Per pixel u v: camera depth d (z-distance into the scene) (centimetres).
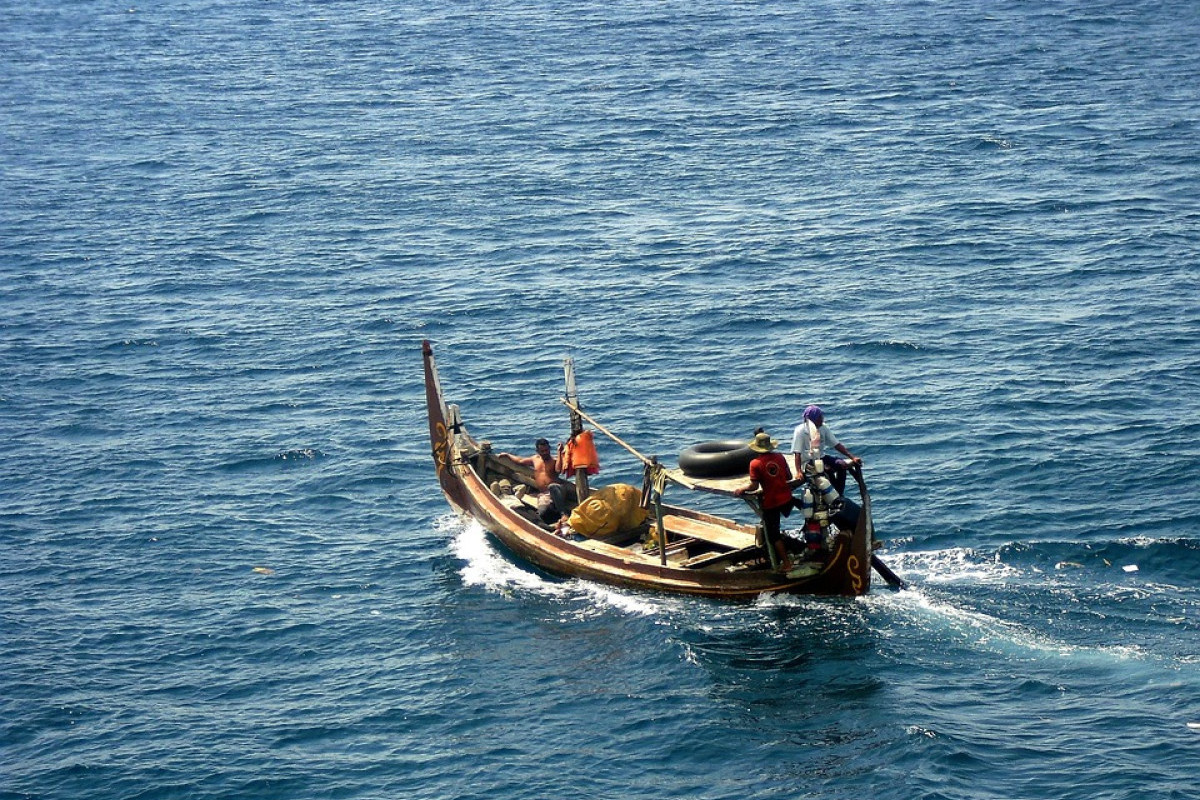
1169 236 5200
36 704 2591
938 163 6569
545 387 4122
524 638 2752
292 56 10781
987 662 2523
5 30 12738
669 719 2428
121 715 2550
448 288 5094
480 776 2308
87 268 5531
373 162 7156
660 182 6481
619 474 3531
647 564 2858
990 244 5253
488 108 8431
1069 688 2425
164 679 2677
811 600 2761
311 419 3988
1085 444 3444
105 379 4356
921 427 3634
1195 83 8156
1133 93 7944
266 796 2289
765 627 2689
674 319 4625
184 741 2456
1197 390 3756
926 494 3234
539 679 2592
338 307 4950
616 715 2456
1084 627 2628
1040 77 8588
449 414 3344
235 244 5797
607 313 4728
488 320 4728
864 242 5366
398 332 4659
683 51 10200
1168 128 7019
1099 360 4022
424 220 6028
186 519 3384
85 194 6731
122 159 7475
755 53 9969
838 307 4647
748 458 2745
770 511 2702
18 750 2450
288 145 7669
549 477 3228
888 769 2228
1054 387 3838
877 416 3738
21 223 6228
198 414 4056
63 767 2391
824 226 5622
